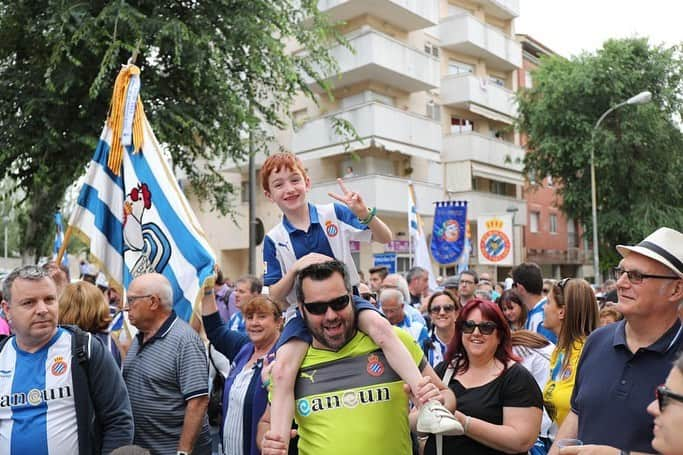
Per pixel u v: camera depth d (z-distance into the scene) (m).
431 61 22.61
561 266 32.59
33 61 9.76
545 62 25.11
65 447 3.30
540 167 24.97
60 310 4.49
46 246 12.35
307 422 2.84
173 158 11.19
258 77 11.34
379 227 3.29
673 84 23.25
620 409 2.88
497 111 26.56
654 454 2.77
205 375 4.17
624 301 2.94
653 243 2.90
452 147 25.22
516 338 4.80
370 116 20.25
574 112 23.55
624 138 22.56
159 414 4.07
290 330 2.97
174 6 10.18
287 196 3.31
